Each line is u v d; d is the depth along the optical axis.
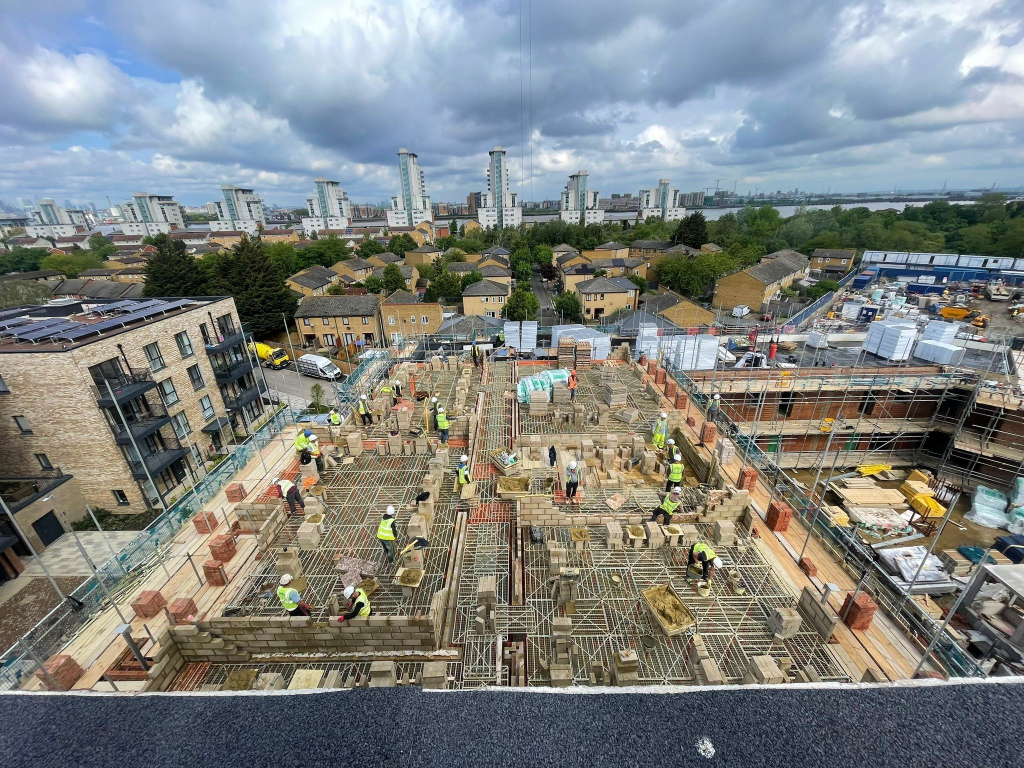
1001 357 36.81
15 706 3.60
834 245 100.25
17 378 25.83
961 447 31.56
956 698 3.46
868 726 3.32
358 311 60.16
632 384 26.59
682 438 21.03
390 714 3.49
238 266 57.28
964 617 18.11
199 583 13.95
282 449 23.22
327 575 13.96
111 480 28.59
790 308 66.94
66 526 28.09
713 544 15.05
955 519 28.19
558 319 71.06
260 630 11.88
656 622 12.03
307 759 3.24
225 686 11.22
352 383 30.45
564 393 24.11
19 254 102.56
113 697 3.68
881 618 12.51
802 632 12.00
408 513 16.39
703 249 99.06
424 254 105.94
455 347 50.00
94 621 12.96
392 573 13.92
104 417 27.48
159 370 31.34
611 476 17.92
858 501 28.69
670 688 3.65
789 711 3.44
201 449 35.00
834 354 44.75
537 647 11.65
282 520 16.11
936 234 106.44
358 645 12.01
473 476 18.42
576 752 3.25
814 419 35.09
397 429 21.66
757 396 33.72
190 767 3.21
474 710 3.52
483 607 12.43
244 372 39.34
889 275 85.06
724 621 12.23
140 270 84.56
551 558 13.48
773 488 18.47
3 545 24.58
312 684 10.52
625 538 14.86
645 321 54.88
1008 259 77.69
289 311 60.97
